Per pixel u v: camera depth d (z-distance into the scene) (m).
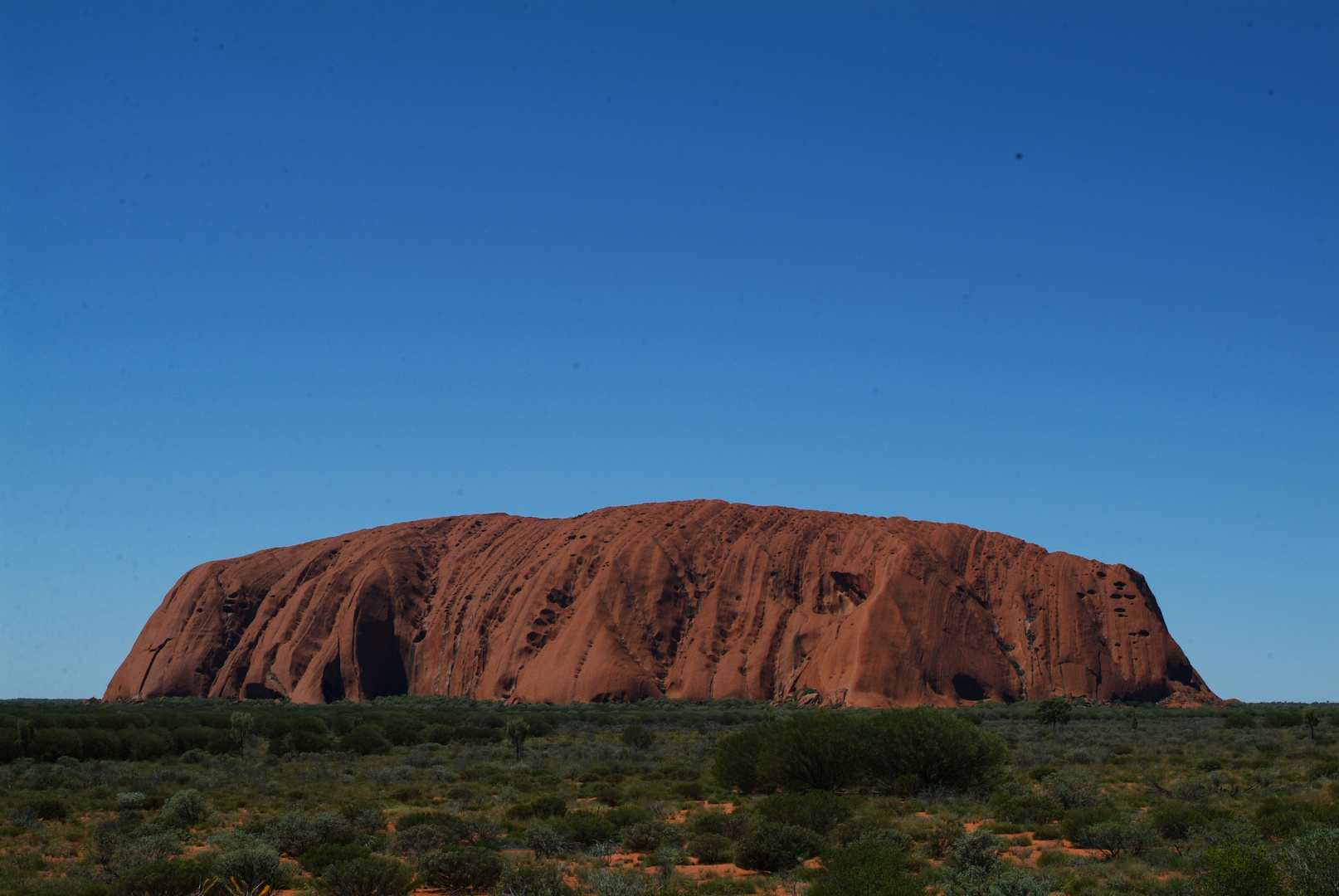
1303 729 67.56
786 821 23.88
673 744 59.72
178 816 27.94
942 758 32.47
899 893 15.51
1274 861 14.34
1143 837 21.28
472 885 19.02
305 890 18.67
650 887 17.97
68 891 18.50
